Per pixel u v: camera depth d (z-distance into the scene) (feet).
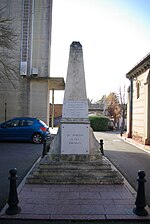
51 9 68.39
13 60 66.54
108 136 78.48
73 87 23.86
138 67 56.90
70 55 24.48
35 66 67.00
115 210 14.90
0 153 36.63
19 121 49.60
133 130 65.16
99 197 17.02
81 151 22.47
